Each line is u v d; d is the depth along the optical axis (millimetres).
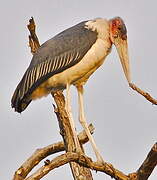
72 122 11188
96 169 9336
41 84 11906
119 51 11703
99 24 11719
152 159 9180
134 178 9469
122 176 9469
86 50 11586
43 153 11289
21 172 10375
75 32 11820
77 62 11625
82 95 11852
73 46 11656
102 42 11602
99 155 10805
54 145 11672
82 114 11594
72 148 11695
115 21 11711
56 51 11812
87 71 11758
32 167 10844
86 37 11625
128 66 11695
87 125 11469
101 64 11898
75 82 11867
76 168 11258
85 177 11211
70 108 11352
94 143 11031
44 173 8469
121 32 11672
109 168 9414
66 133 11797
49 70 11812
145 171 9375
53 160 8625
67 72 11703
